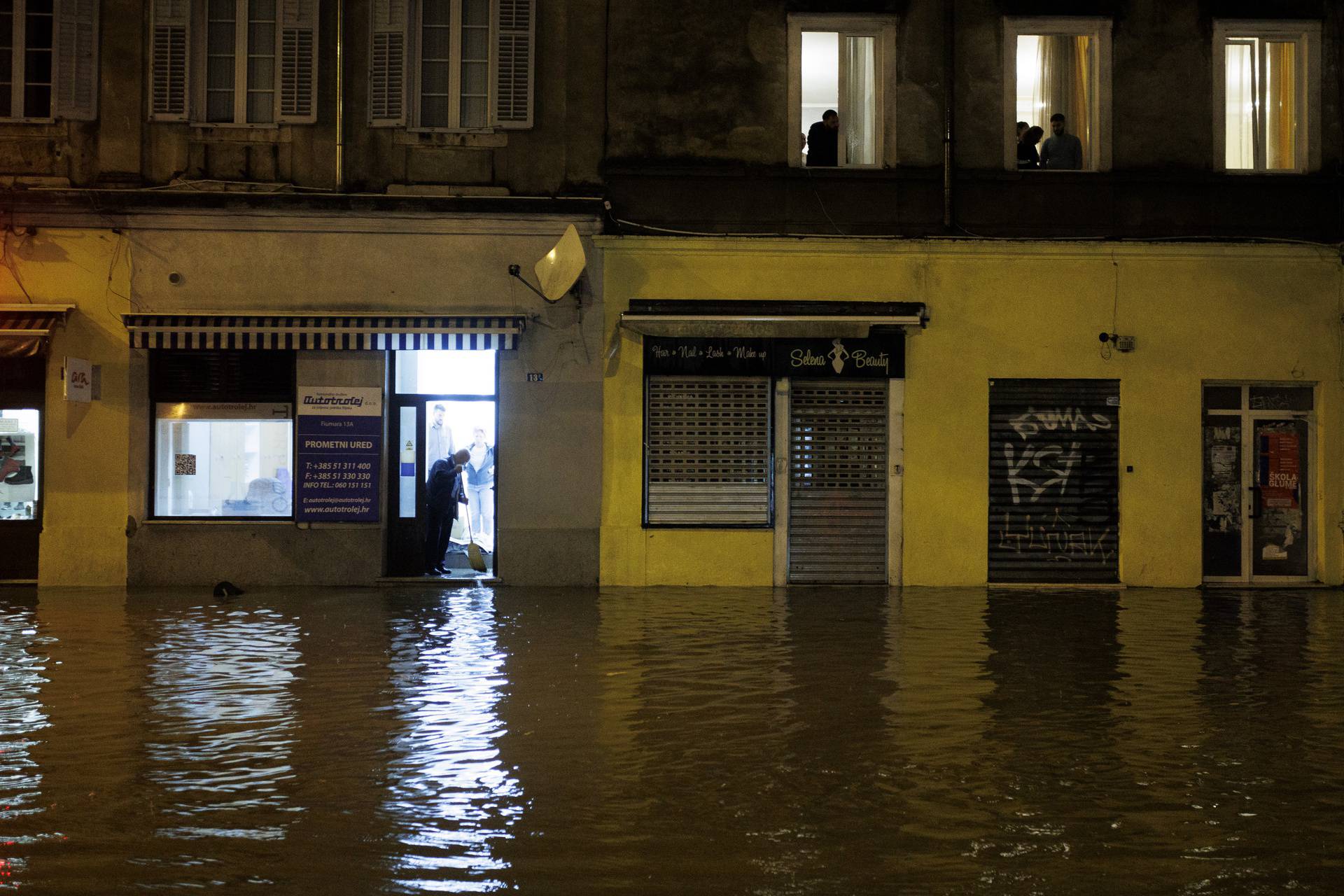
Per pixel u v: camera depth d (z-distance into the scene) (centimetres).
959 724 817
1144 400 1658
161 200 1606
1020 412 1662
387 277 1628
